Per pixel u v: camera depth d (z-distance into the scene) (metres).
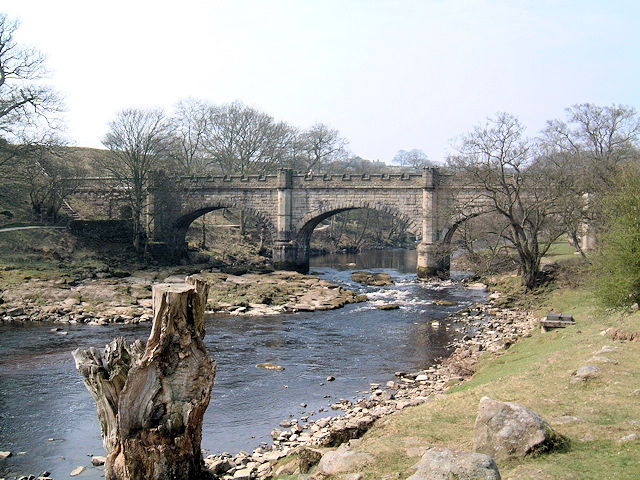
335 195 73.38
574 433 16.77
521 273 58.03
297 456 19.78
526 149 54.38
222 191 77.50
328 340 42.09
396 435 18.92
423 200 69.19
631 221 26.66
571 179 52.12
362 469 16.42
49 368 34.31
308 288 62.28
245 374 33.75
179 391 15.76
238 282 63.03
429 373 33.16
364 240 122.75
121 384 15.88
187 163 99.25
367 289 65.75
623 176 35.66
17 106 61.66
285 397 29.66
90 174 90.19
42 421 26.56
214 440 24.28
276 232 75.81
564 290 50.06
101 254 68.44
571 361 24.94
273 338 42.75
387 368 34.81
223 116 101.25
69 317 48.41
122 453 15.32
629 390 19.94
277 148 107.44
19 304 50.22
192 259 78.75
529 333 37.53
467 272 78.12
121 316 48.53
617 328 28.91
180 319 15.80
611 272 27.78
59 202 72.44
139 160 72.06
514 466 15.12
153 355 15.44
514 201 55.19
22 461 22.64
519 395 21.05
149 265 69.62
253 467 20.72
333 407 27.80
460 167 60.44
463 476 12.39
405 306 55.59
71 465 22.34
